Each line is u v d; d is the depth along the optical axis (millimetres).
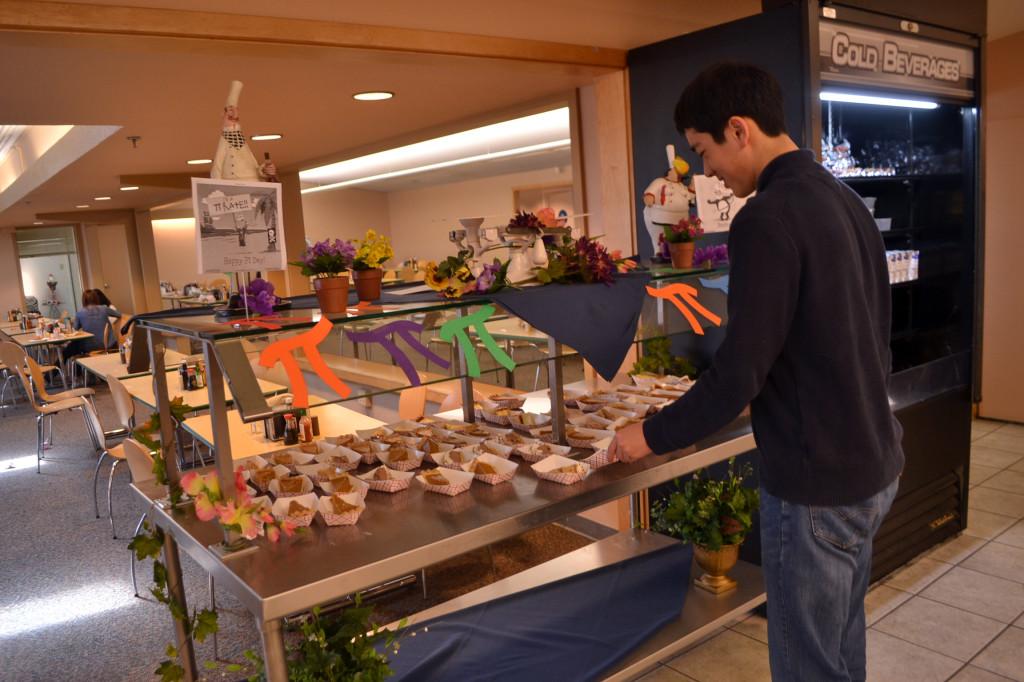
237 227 1662
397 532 1729
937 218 3518
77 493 5293
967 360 3438
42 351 10977
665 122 3057
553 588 2662
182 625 2201
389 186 14156
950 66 3170
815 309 1389
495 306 1960
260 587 1481
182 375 4699
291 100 3670
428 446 2289
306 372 1562
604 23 3021
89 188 7297
